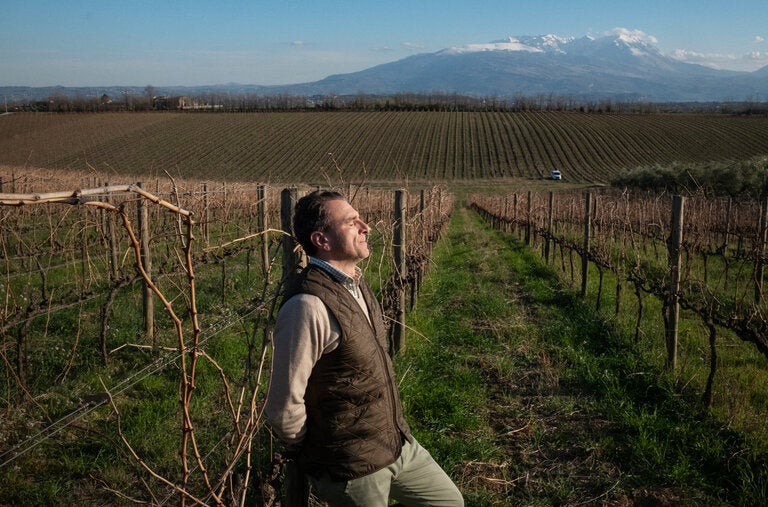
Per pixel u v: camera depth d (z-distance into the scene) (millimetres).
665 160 64125
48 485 3480
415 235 7793
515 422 4609
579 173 61594
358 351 2070
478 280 10172
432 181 58250
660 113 99875
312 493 3322
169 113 92750
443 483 2406
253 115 90625
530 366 5812
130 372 5195
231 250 8023
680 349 6039
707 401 4578
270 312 2275
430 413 4590
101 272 8531
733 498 3523
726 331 6594
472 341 6531
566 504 3535
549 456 4094
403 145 73125
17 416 4160
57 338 5953
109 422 4250
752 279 5637
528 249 14609
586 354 5965
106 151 66500
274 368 2002
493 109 105938
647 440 4082
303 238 2186
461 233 20125
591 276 10398
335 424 2102
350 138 75562
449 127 82250
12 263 9055
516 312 7891
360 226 2223
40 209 10211
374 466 2135
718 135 73188
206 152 67438
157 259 8570
